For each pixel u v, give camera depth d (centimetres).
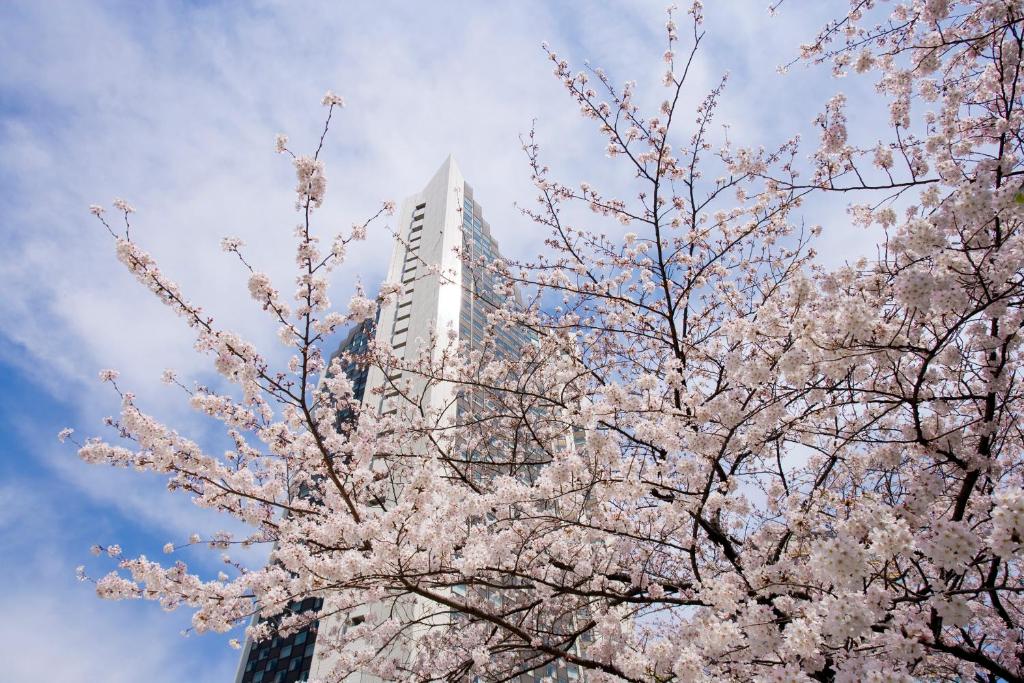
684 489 624
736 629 442
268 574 591
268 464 789
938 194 538
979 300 467
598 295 916
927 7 574
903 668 412
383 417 928
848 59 675
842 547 370
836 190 616
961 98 612
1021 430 646
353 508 593
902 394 503
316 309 573
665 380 612
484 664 709
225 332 567
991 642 711
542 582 599
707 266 893
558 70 866
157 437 649
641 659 529
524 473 998
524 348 1032
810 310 460
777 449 689
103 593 597
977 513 586
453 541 605
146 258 561
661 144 900
